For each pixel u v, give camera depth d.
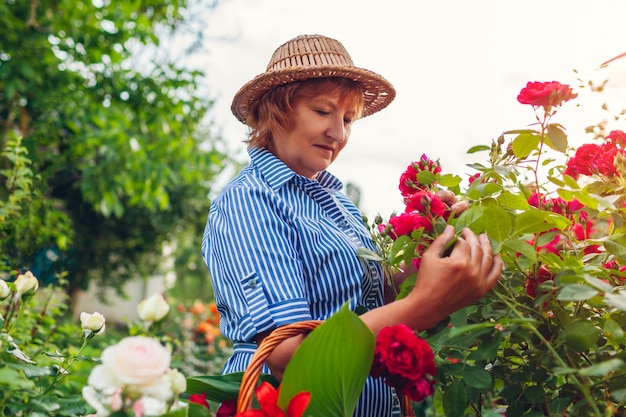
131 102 5.73
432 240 1.10
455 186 1.38
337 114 1.43
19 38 4.63
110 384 0.84
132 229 8.98
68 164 5.65
